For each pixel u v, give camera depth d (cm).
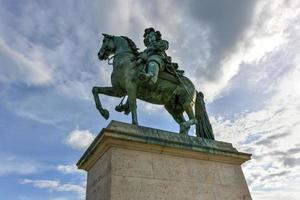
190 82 683
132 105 574
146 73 573
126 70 599
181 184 495
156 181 475
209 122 672
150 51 645
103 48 689
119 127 507
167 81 642
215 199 512
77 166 581
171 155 525
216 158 567
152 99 650
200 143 568
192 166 532
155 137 515
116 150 475
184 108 661
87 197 521
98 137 493
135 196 441
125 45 657
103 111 620
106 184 448
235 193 541
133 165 473
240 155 587
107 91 643
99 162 506
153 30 735
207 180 528
